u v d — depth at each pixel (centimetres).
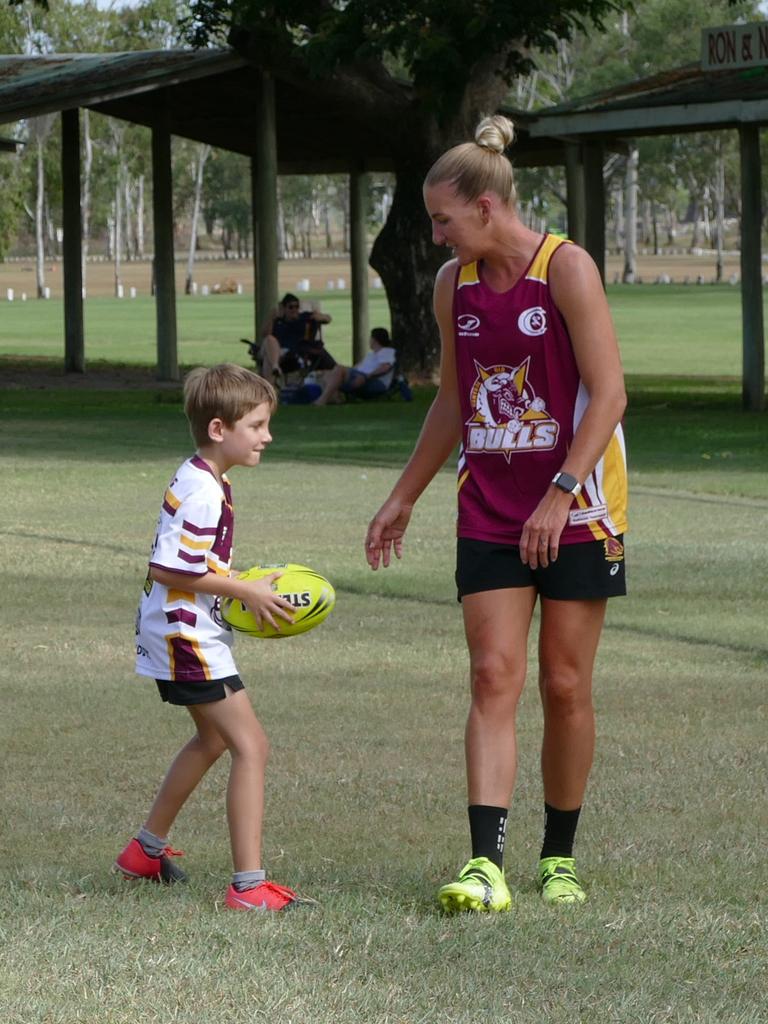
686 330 13075
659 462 4091
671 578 2417
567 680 1085
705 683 1752
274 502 3284
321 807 1277
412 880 1091
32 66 8006
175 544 1021
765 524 3014
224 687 1045
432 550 2680
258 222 7119
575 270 1059
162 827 1089
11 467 3900
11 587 2305
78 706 1622
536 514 1052
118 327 14225
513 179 1074
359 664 1841
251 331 13262
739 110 5344
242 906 1020
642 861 1145
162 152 7525
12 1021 813
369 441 4650
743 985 895
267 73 6994
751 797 1315
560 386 1073
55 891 1057
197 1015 822
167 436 4762
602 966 914
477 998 858
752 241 5662
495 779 1062
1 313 17812
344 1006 841
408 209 7475
